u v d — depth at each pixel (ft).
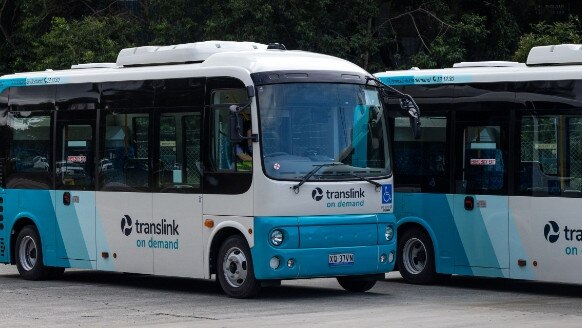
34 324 61.93
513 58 146.10
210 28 145.69
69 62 152.87
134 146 79.36
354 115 73.46
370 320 61.87
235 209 71.72
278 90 71.15
